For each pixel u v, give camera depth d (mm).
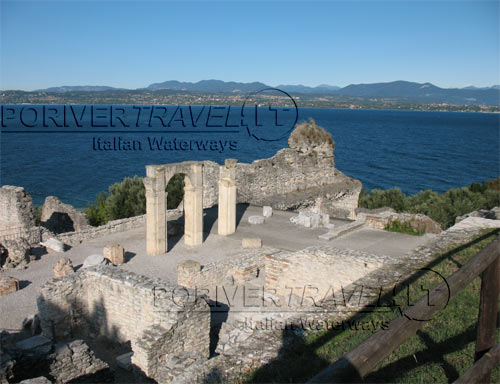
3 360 10508
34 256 23234
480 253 5039
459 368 7340
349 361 3617
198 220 25156
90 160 99688
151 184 22891
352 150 130125
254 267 20875
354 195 41062
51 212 31844
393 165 104188
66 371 12391
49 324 15531
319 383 3414
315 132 38438
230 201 26547
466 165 106062
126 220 28891
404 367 7512
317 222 28312
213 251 24297
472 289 10688
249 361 8461
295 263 17891
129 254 23891
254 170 34375
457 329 8727
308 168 38031
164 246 24016
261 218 29047
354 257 16406
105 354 15461
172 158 102688
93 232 26922
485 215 25406
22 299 18719
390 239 23531
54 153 107812
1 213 26547
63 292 15789
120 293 15422
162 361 13109
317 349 8641
